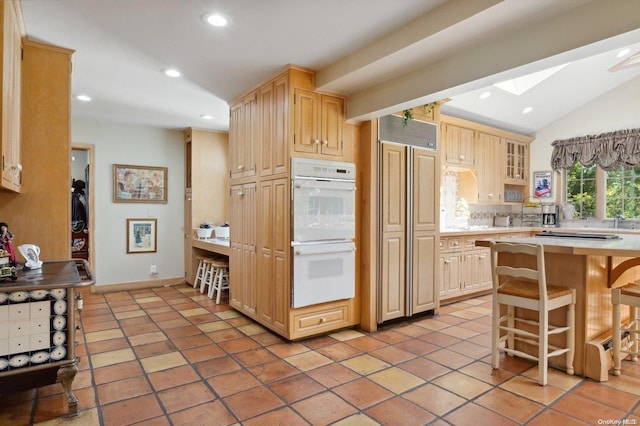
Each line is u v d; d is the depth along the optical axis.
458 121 5.02
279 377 2.50
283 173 3.21
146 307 4.28
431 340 3.23
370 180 3.48
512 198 6.17
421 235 3.88
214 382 2.43
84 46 2.78
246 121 3.85
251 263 3.74
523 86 4.91
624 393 2.27
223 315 3.97
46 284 1.93
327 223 3.30
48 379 1.97
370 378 2.49
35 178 2.74
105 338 3.25
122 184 5.18
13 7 2.14
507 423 1.95
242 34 2.57
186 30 2.52
